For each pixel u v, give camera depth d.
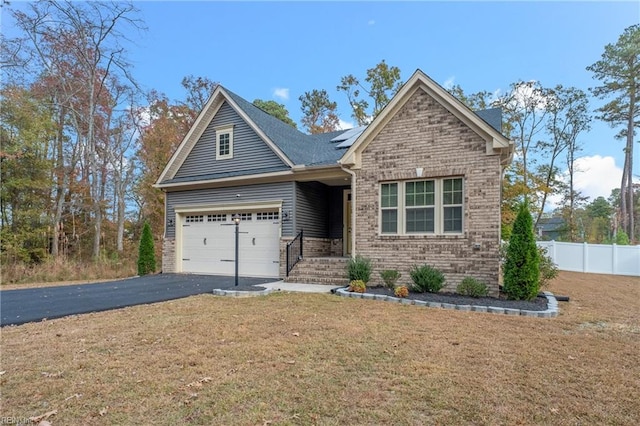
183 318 6.62
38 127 19.00
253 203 13.41
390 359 4.47
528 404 3.33
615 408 3.28
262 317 6.70
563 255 18.59
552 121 26.20
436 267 9.71
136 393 3.51
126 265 18.30
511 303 7.94
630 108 26.66
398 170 10.36
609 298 9.56
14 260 17.08
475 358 4.52
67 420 3.02
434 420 3.04
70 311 7.25
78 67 20.53
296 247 12.64
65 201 22.14
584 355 4.69
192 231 14.98
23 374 3.96
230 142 14.27
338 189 14.78
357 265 10.08
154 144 25.28
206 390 3.58
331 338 5.34
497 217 9.10
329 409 3.21
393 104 10.39
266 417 3.07
